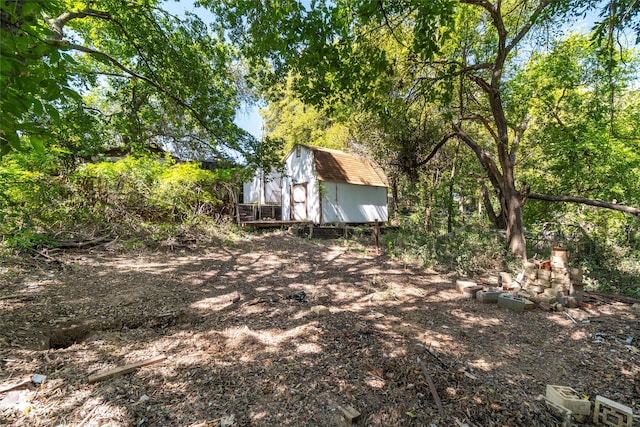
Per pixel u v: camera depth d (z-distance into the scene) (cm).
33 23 147
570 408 222
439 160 1195
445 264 727
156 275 541
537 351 319
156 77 632
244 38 540
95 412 201
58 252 610
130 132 719
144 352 286
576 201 775
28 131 154
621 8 352
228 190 1088
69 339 319
